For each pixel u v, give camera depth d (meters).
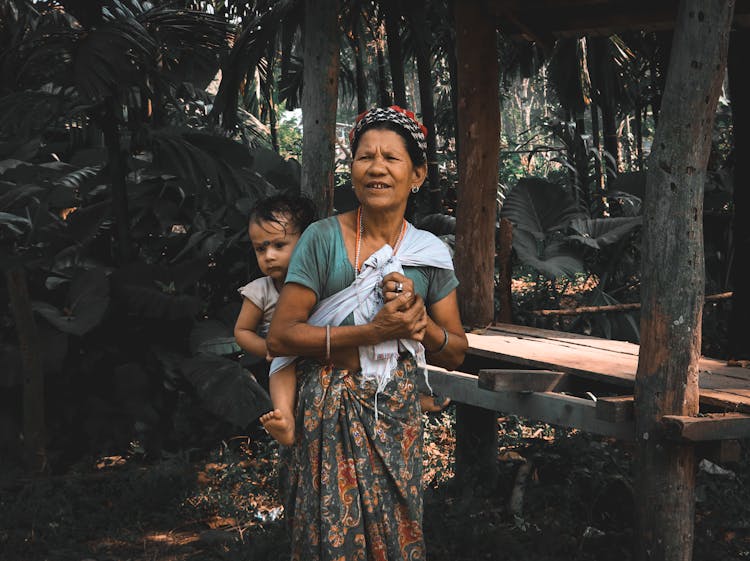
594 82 10.31
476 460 5.09
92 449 5.83
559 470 5.10
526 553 4.05
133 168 6.80
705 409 3.60
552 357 4.27
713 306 8.33
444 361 2.57
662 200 3.34
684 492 3.44
